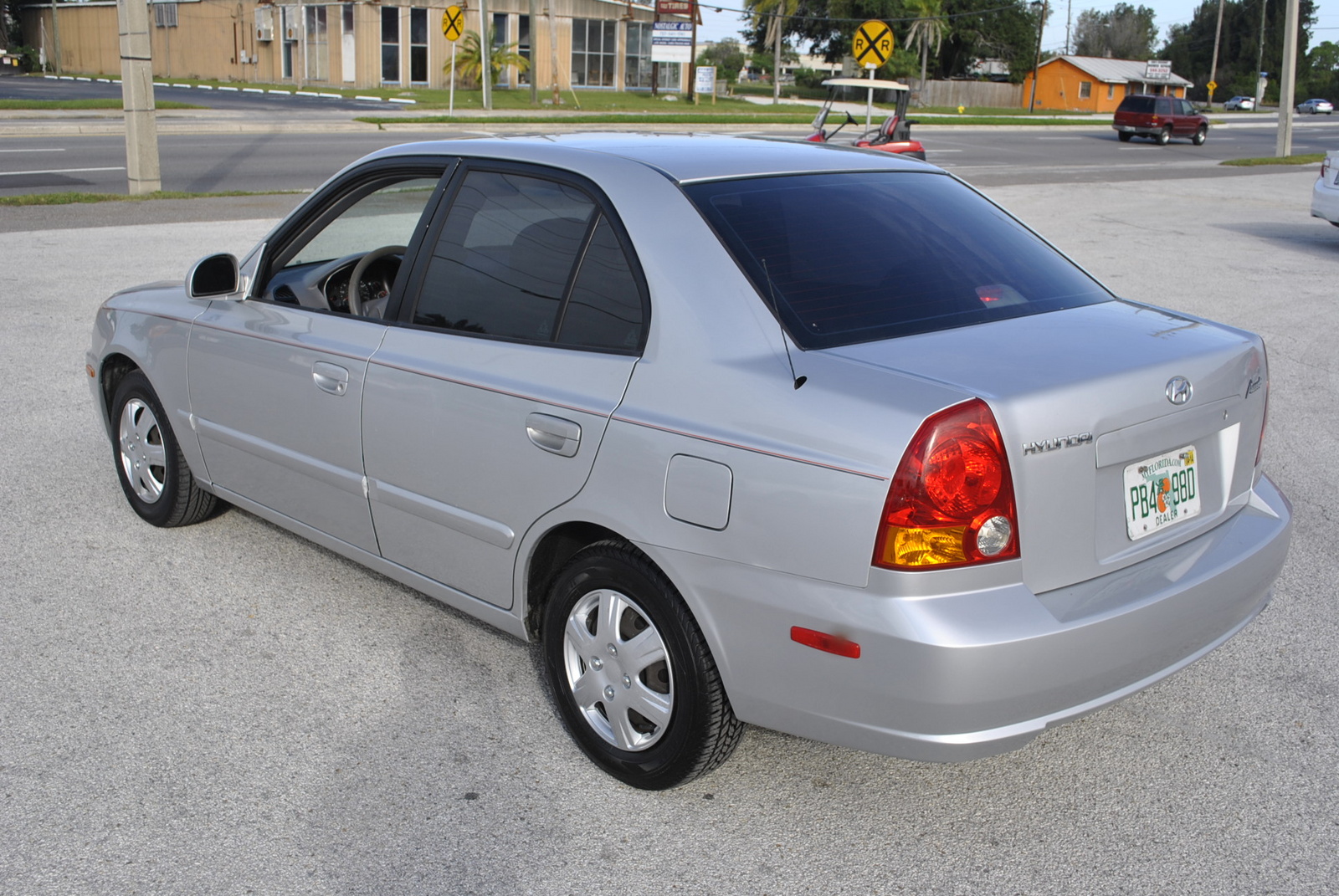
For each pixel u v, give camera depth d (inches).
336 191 153.9
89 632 154.4
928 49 2930.6
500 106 1492.4
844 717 102.7
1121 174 945.5
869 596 97.6
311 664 147.6
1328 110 3826.3
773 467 101.4
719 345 109.3
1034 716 101.0
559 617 125.9
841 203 128.2
